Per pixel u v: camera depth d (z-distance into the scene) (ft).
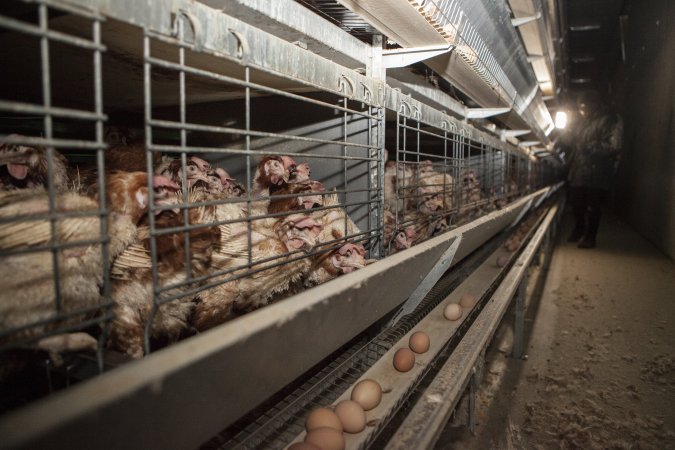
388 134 13.48
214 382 2.37
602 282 18.47
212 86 6.02
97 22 2.18
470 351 5.67
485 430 8.04
